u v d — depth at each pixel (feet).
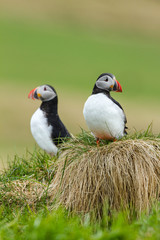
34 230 21.89
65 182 30.83
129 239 20.52
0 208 30.32
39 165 35.47
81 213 29.35
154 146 30.91
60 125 38.68
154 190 29.27
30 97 38.99
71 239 20.65
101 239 20.54
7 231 24.06
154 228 22.47
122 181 29.09
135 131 33.01
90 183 29.55
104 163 29.89
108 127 32.30
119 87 32.81
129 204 29.12
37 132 38.63
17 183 33.60
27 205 30.04
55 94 38.88
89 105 32.24
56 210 28.96
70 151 32.09
